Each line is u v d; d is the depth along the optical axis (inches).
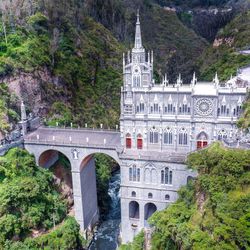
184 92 3161.9
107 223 4109.3
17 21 5275.6
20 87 4493.1
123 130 3415.4
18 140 3668.8
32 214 3193.9
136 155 3280.0
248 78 4013.3
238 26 6983.3
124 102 3351.4
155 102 3277.6
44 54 5103.3
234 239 2105.1
